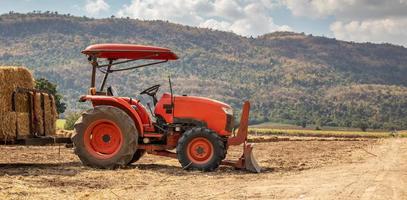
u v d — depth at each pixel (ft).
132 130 37.42
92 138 37.76
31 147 54.95
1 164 38.42
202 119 38.73
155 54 38.91
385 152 61.67
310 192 26.76
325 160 48.49
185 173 35.60
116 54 39.42
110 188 27.91
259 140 96.94
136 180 31.32
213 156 37.11
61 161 41.91
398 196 25.44
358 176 34.24
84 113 37.78
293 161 47.01
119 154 37.27
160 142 39.19
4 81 33.68
